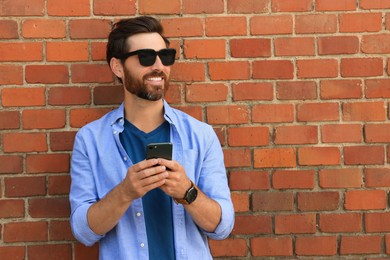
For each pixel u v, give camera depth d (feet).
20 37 8.23
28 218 8.22
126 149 7.11
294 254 8.28
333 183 8.30
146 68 6.86
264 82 8.31
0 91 8.20
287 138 8.31
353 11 8.27
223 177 7.28
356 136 8.27
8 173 8.21
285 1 8.30
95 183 7.03
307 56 8.27
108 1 8.25
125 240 6.79
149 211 6.93
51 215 8.24
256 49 8.32
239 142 8.30
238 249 8.30
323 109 8.30
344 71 8.31
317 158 8.30
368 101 8.27
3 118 8.20
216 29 8.30
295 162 8.31
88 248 8.24
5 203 8.20
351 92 8.27
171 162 6.29
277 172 8.31
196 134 7.27
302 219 8.30
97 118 8.28
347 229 8.29
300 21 8.31
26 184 8.22
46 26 8.24
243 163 8.30
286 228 8.30
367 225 8.29
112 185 6.95
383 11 8.29
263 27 8.31
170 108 7.37
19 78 8.23
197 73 8.32
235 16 8.31
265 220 8.32
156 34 7.06
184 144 7.18
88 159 7.08
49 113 8.24
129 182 6.25
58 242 8.24
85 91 8.27
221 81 8.32
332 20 8.26
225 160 8.32
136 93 6.96
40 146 8.24
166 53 6.91
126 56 6.95
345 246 8.28
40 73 8.24
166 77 7.02
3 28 8.20
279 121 8.32
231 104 8.30
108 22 8.26
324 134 8.32
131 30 7.00
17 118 8.22
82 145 7.14
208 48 8.31
